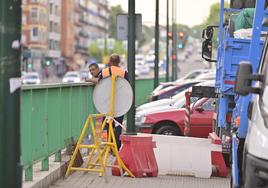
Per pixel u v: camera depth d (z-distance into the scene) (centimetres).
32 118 1515
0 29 920
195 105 2472
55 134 1767
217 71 2080
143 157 1812
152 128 2517
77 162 1869
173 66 8000
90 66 2331
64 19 19788
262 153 966
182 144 1872
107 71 2188
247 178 1005
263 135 985
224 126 1791
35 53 16762
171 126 2517
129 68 2191
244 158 1075
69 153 1920
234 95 1728
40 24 17062
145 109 2800
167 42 6406
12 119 928
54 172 1681
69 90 1967
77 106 2095
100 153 1780
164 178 1803
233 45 1752
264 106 1023
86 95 2264
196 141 1866
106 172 1872
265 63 1147
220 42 2072
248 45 1745
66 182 1700
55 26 18762
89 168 1825
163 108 2659
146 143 1823
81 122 2162
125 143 1833
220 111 1809
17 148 934
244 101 1210
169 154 1862
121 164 1802
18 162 934
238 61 1753
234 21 1814
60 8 19475
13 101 930
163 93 3684
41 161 1683
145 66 18538
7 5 920
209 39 2248
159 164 1852
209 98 2394
